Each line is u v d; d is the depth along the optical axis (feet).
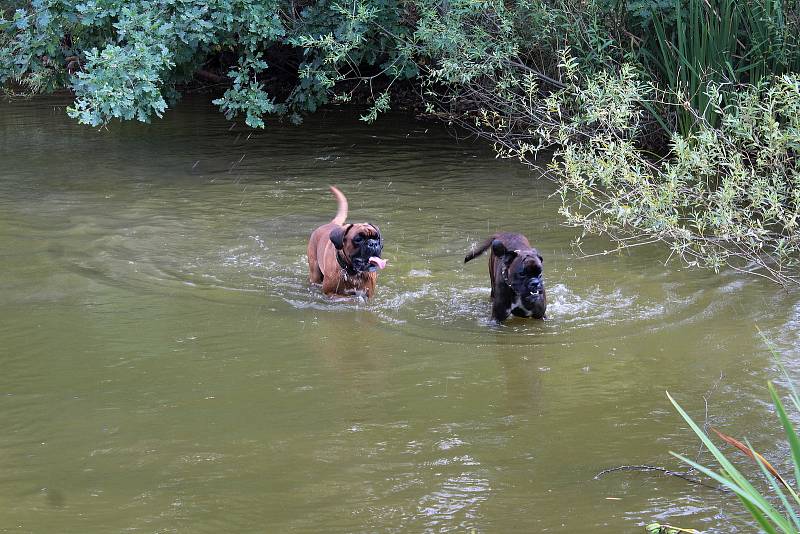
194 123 49.57
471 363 27.02
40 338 27.78
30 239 33.32
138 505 22.82
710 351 27.37
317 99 46.03
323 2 44.70
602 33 41.22
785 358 26.99
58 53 43.11
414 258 32.35
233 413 25.16
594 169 32.58
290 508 22.77
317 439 24.43
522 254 28.27
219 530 22.34
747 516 22.56
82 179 39.34
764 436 24.47
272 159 42.29
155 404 25.43
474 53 40.32
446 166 41.16
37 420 24.93
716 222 30.40
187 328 28.32
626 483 23.31
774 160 31.14
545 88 43.65
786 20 37.83
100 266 31.55
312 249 30.78
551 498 22.98
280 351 27.40
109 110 38.60
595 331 28.32
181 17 39.63
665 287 30.37
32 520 22.50
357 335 28.17
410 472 23.59
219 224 34.78
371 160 42.09
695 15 38.22
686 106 34.88
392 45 44.86
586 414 25.22
